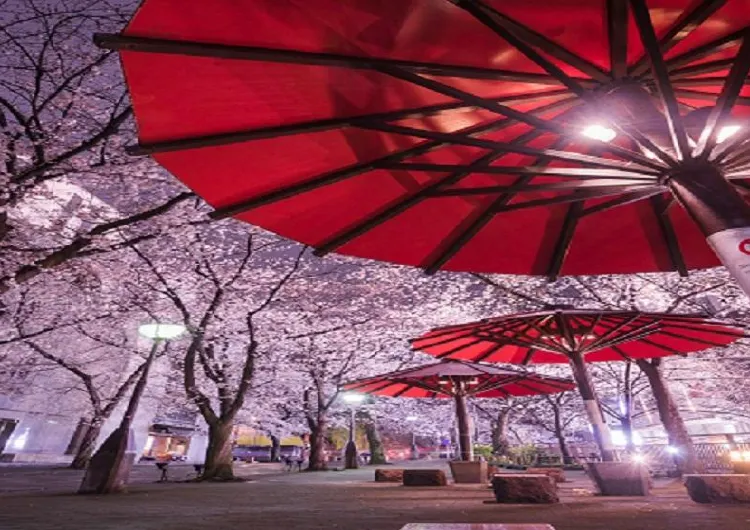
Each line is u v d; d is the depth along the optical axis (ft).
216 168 10.63
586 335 27.58
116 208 47.83
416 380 47.16
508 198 13.26
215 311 58.95
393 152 11.66
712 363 68.90
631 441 55.01
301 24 8.27
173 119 9.30
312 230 13.00
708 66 9.25
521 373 43.04
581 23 8.73
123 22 33.60
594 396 27.99
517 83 10.18
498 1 8.25
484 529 5.80
